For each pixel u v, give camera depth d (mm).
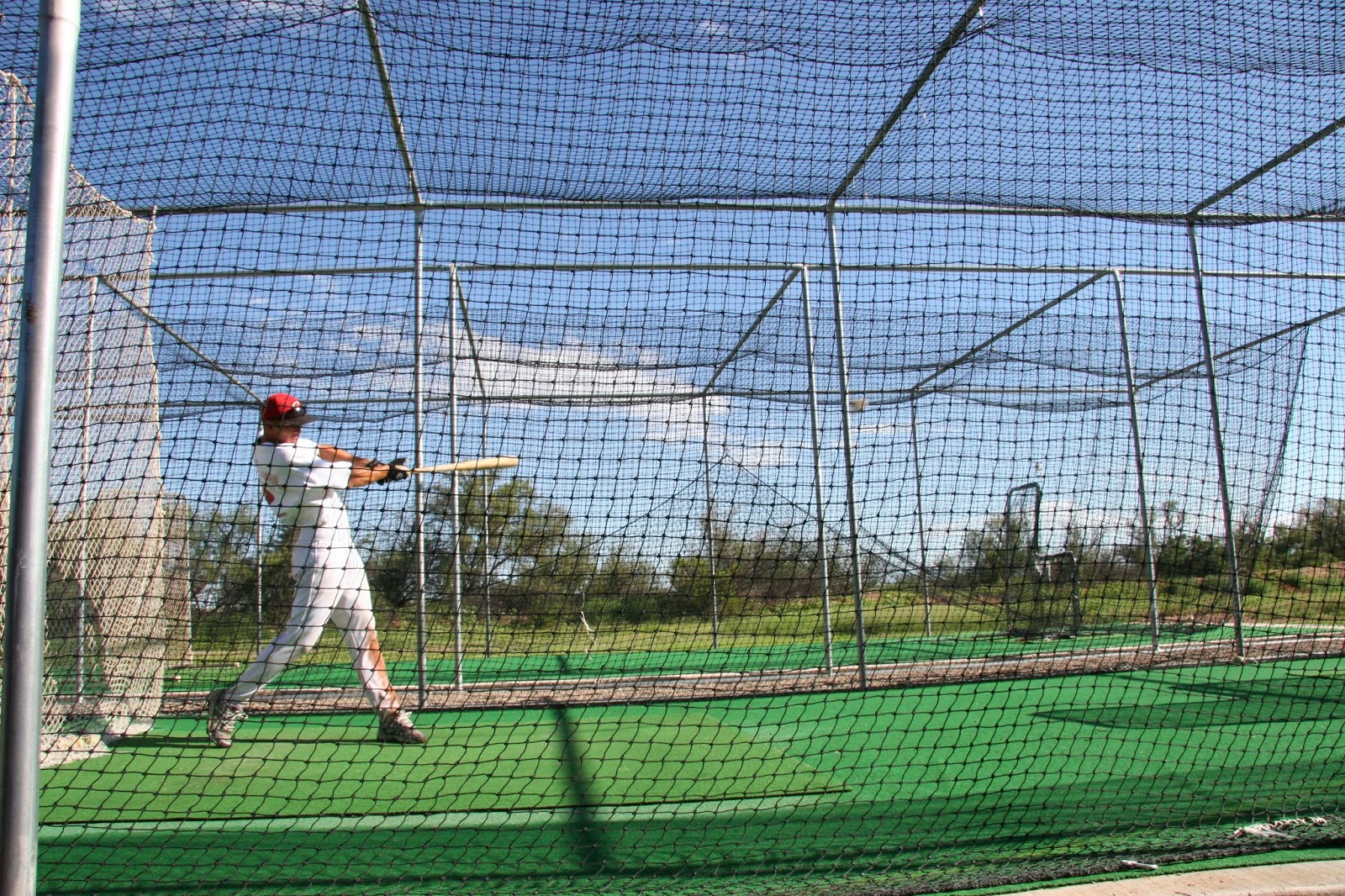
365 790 3297
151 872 2457
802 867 2453
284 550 4730
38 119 1987
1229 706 4867
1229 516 6398
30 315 1944
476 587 5012
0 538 3258
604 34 3262
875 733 4289
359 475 4207
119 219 4012
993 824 2787
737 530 4008
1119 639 7492
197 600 4605
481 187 4293
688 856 2551
